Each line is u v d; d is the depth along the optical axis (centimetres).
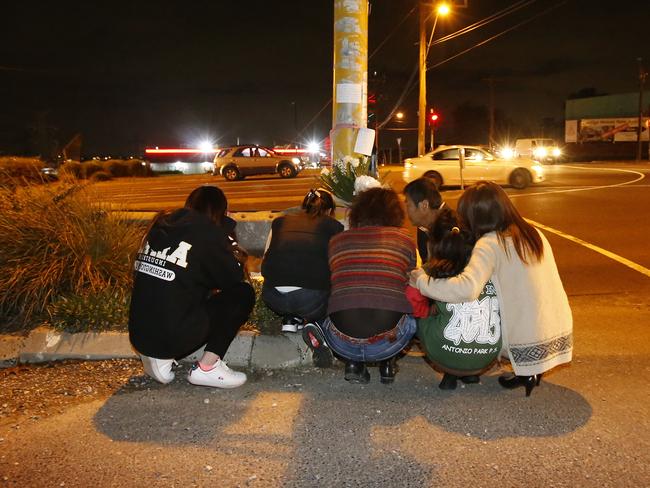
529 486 345
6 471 363
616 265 885
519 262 427
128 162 3859
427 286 420
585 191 1778
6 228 620
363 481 351
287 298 493
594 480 349
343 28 701
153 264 441
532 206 1482
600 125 6856
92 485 349
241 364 523
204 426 418
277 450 386
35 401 459
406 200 523
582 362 524
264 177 3034
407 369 519
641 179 2164
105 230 646
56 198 661
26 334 554
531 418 424
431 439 397
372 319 430
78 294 589
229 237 525
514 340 434
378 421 423
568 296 741
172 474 360
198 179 3091
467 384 485
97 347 541
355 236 450
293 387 482
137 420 427
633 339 578
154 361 459
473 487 344
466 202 437
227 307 472
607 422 417
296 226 509
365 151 707
